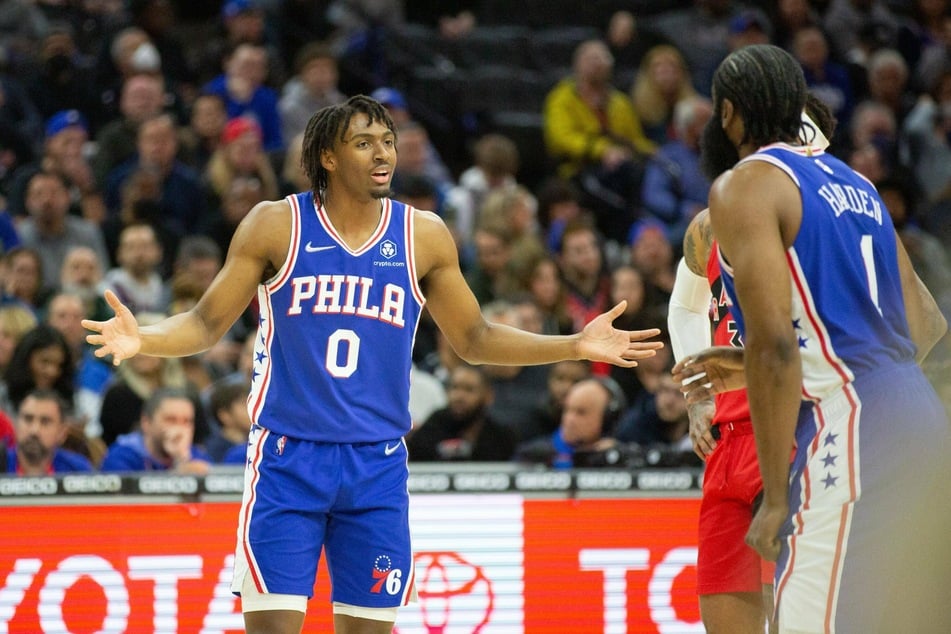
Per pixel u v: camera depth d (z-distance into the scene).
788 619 8.07
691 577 12.85
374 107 9.82
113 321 9.34
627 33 32.06
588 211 26.88
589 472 12.77
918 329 9.01
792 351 7.83
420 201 22.67
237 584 9.72
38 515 12.25
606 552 12.76
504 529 12.69
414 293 9.97
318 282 9.73
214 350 19.03
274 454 9.69
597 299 21.72
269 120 26.78
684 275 10.51
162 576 12.38
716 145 9.18
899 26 31.62
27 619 12.20
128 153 25.17
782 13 30.84
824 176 8.33
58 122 25.47
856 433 7.95
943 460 7.65
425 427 16.55
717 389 9.17
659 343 10.05
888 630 7.35
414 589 10.05
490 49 33.44
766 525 7.92
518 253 20.91
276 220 9.81
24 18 30.44
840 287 8.15
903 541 7.23
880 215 8.48
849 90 29.58
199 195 24.02
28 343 16.25
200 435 15.15
